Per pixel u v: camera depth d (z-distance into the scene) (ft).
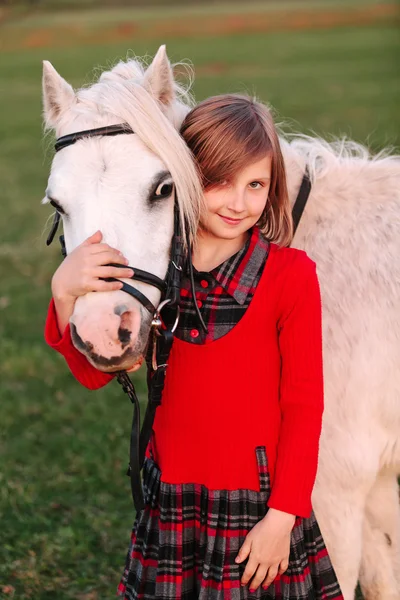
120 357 6.03
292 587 6.45
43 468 12.96
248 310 6.35
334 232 7.97
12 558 10.59
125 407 15.20
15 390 15.97
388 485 8.39
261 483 6.37
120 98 6.51
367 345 7.59
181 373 6.46
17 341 18.33
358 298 7.68
